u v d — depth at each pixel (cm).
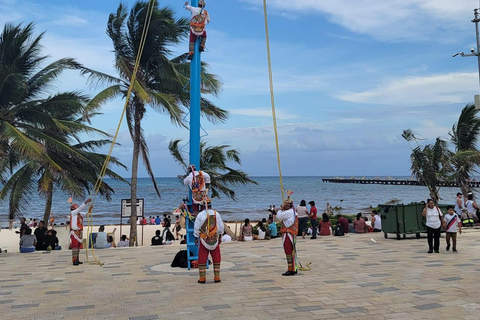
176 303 701
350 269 1004
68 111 2031
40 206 7100
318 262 1115
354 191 11350
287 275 936
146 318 616
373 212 2200
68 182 1892
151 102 1809
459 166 2481
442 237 1633
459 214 1997
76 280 933
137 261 1203
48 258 1312
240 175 2380
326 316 609
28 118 1861
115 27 1997
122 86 1986
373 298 713
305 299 712
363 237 1738
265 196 9912
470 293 738
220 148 2431
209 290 796
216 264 877
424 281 847
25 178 2088
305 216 1741
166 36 1998
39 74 1947
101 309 675
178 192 11675
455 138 2738
